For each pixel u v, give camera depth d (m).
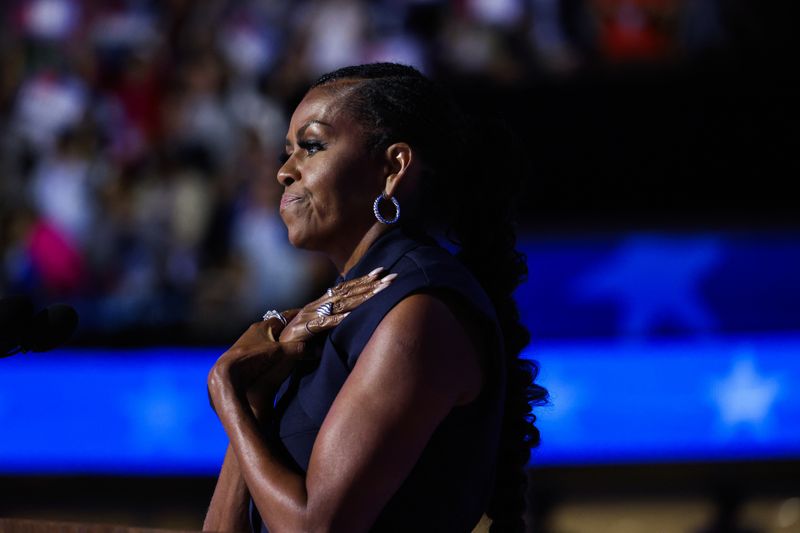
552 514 17.89
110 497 18.58
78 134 21.69
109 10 22.14
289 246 20.84
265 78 21.53
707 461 17.94
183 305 20.58
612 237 19.09
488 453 5.05
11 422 18.72
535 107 19.95
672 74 19.62
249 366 5.12
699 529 17.56
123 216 21.27
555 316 18.83
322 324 5.07
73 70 22.00
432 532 4.84
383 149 5.23
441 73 20.61
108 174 21.48
